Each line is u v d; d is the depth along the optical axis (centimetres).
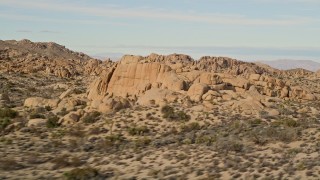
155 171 3650
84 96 8712
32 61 19512
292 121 5444
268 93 7831
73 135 5625
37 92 11438
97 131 5778
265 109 6556
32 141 5303
